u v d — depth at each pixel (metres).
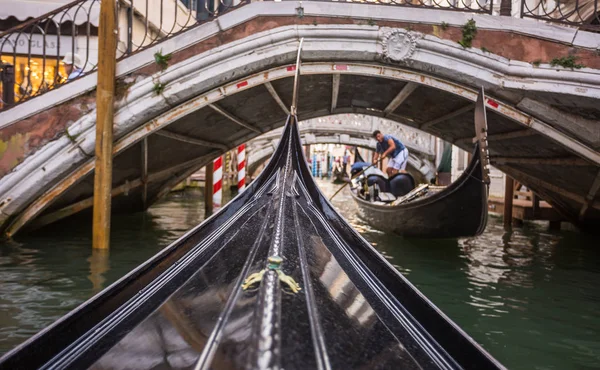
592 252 6.46
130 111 5.39
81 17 8.55
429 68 5.53
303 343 1.10
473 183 5.45
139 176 7.49
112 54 5.26
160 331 1.40
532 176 7.81
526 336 3.31
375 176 9.01
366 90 6.96
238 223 2.62
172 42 5.43
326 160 43.75
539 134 5.73
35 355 1.32
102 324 1.53
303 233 2.31
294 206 2.95
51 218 6.61
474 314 3.76
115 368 1.26
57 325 1.42
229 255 2.00
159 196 9.52
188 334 1.33
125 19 9.13
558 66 5.34
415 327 1.57
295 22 5.47
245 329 1.13
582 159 5.89
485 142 5.00
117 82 5.43
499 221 10.05
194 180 16.17
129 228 7.66
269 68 5.59
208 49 5.45
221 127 7.58
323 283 1.67
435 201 6.14
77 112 5.45
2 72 5.81
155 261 1.94
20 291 3.97
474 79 5.46
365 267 2.10
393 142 9.05
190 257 2.09
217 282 1.66
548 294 4.35
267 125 9.06
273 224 2.25
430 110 7.25
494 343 3.18
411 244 6.95
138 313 1.56
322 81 6.52
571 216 8.27
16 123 5.41
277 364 0.87
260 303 1.16
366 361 1.20
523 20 5.41
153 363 1.23
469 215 5.91
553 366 2.83
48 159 5.38
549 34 5.37
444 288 4.52
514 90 5.43
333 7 5.47
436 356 1.39
